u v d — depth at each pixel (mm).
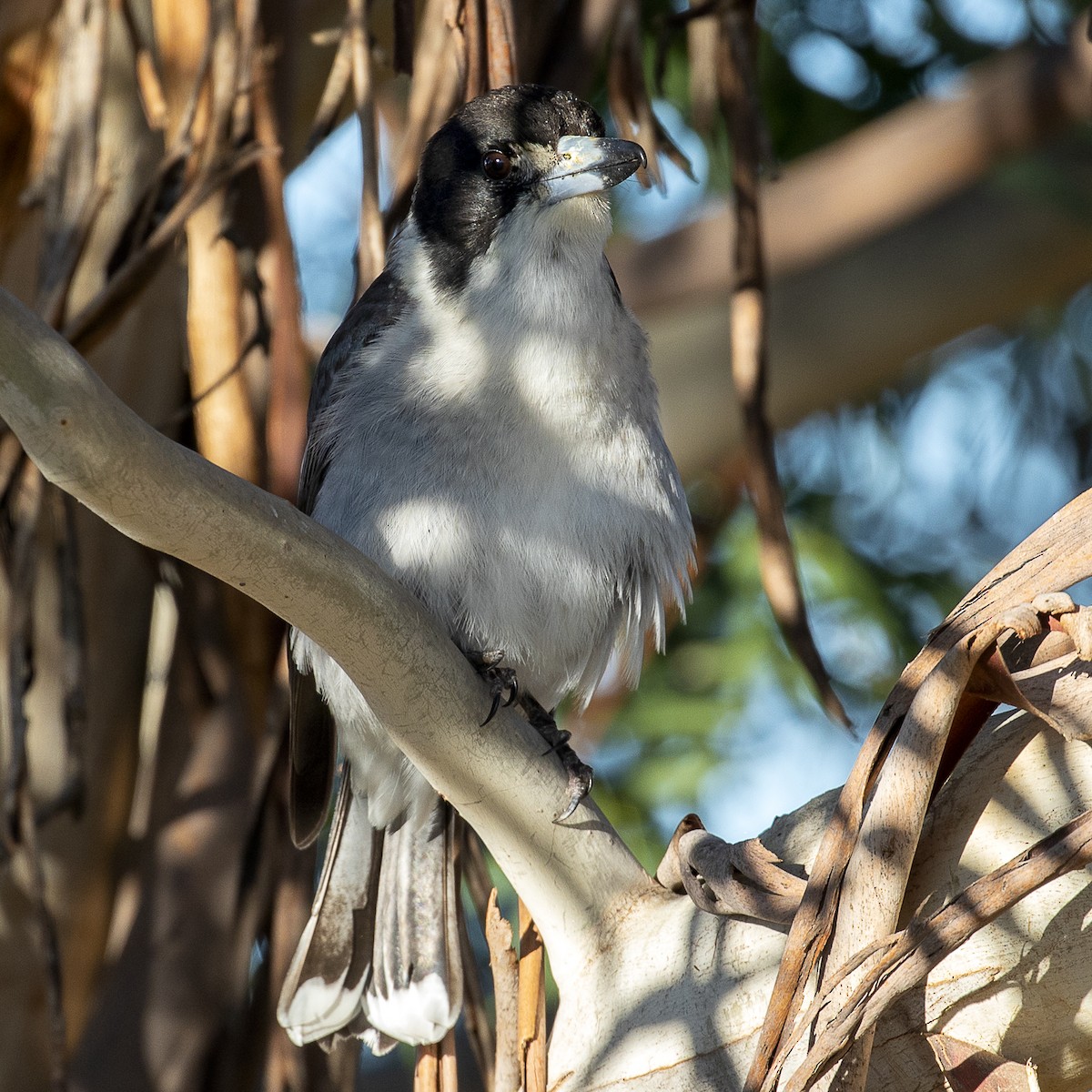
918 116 10875
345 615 4254
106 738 7691
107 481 3551
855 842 3809
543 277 6348
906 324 11391
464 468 6180
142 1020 7168
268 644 6562
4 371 3285
